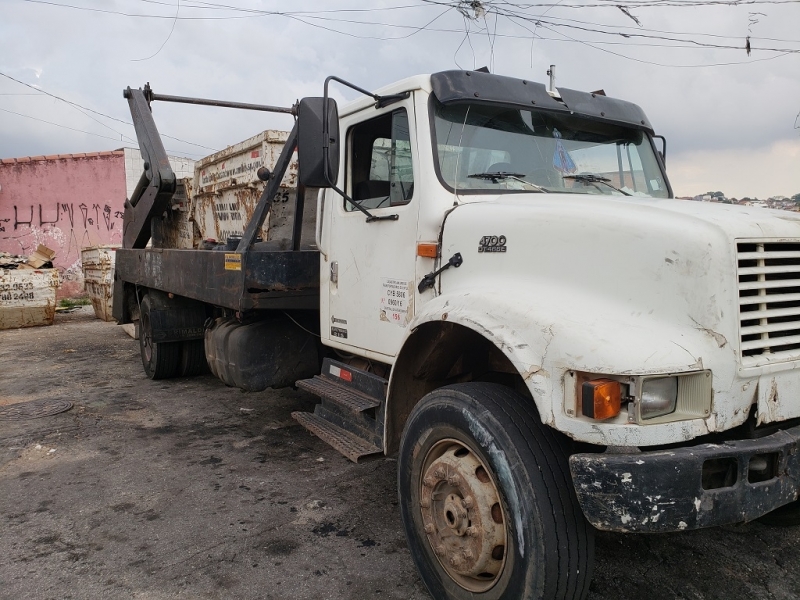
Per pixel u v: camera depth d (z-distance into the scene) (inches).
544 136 144.9
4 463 190.4
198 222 327.9
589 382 88.1
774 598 117.3
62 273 699.4
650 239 95.8
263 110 215.8
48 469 185.5
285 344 201.0
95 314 561.3
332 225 164.4
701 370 89.0
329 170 125.3
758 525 146.2
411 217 135.2
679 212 99.9
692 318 91.5
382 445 135.9
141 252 292.2
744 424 96.0
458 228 124.6
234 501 162.1
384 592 120.2
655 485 83.7
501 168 138.8
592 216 103.7
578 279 103.3
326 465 187.9
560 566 90.6
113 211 699.4
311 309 193.5
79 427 225.5
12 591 121.6
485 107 138.6
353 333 156.9
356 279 154.8
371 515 153.4
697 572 126.3
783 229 99.5
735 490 87.7
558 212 108.4
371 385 148.6
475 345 126.8
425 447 113.7
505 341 98.3
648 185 159.8
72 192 697.6
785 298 97.4
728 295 91.2
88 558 133.8
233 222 283.4
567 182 144.7
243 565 130.3
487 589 100.7
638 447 88.2
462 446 107.1
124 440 211.6
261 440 211.8
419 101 133.6
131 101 265.3
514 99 139.4
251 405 255.4
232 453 198.7
